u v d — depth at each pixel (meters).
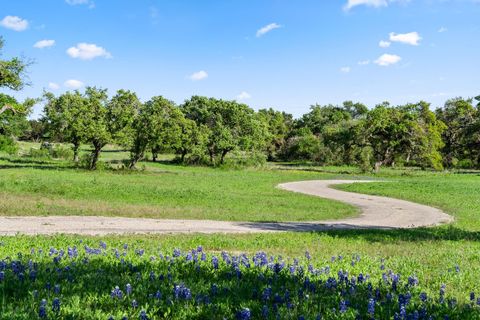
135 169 64.44
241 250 14.07
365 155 83.69
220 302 6.67
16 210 21.33
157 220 21.98
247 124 86.44
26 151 98.69
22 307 5.91
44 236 14.48
